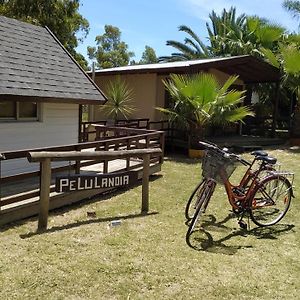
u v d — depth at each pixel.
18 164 7.11
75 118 8.35
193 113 11.45
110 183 5.70
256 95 19.44
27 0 20.02
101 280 3.73
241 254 4.51
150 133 8.97
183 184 8.16
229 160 5.02
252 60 13.76
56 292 3.49
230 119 11.55
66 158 5.18
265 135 16.50
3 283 3.61
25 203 5.45
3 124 6.89
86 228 5.19
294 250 4.68
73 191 5.36
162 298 3.46
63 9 21.25
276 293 3.62
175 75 11.83
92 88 8.17
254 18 20.83
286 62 13.98
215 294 3.56
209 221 5.69
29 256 4.22
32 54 7.90
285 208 5.86
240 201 5.37
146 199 6.06
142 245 4.65
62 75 7.88
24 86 6.66
